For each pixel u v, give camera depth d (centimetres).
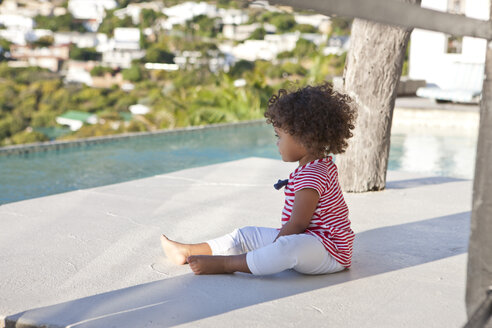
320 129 188
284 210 201
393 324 162
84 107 3112
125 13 4275
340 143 196
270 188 370
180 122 1209
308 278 199
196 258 200
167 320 162
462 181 408
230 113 1166
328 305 175
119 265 215
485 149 111
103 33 4116
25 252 232
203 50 4066
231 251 211
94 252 231
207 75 3216
